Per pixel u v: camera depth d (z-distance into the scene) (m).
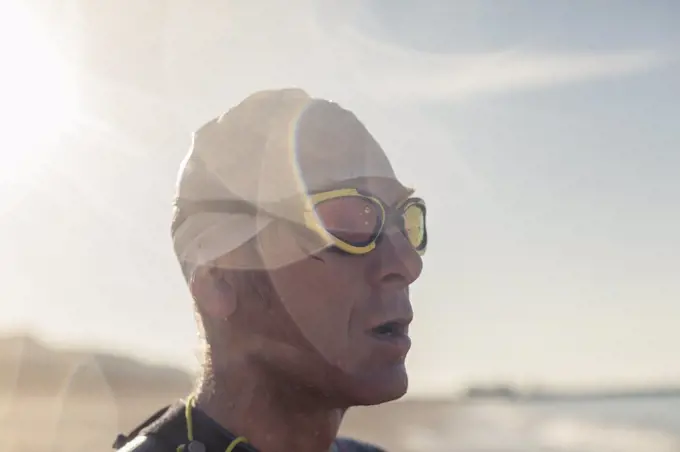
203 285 1.14
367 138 1.19
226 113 1.16
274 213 1.09
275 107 1.14
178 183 1.17
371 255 1.11
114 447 1.26
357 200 1.11
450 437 6.12
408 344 1.14
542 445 7.75
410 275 1.13
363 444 1.61
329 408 1.17
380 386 1.11
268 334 1.11
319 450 1.19
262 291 1.11
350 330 1.10
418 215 1.23
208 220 1.12
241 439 1.12
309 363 1.10
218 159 1.12
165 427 1.17
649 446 8.69
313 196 1.09
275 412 1.14
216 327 1.16
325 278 1.09
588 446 8.57
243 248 1.11
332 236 1.08
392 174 1.21
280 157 1.10
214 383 1.17
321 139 1.12
